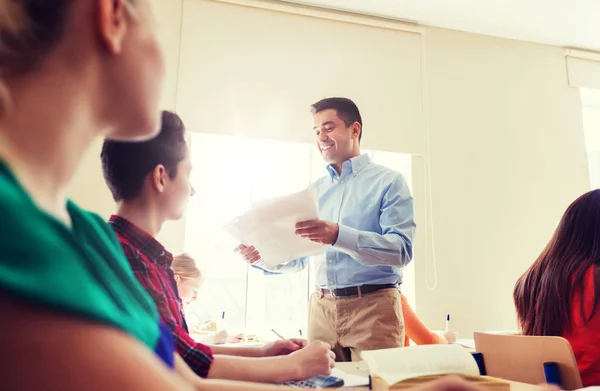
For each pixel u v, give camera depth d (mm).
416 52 3266
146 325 376
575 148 3533
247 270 2967
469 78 3381
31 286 190
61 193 274
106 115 303
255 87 2893
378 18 3217
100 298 230
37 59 259
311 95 2990
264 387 686
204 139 2932
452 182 3201
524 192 3346
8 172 229
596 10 3145
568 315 1164
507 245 3232
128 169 849
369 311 1613
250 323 2953
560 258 1227
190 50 2803
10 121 247
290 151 3111
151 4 335
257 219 1430
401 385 753
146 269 759
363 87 3105
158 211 883
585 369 1112
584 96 3793
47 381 181
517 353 1070
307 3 3062
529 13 3193
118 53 292
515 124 3424
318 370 909
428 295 3014
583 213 1238
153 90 322
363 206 1772
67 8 268
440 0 3041
